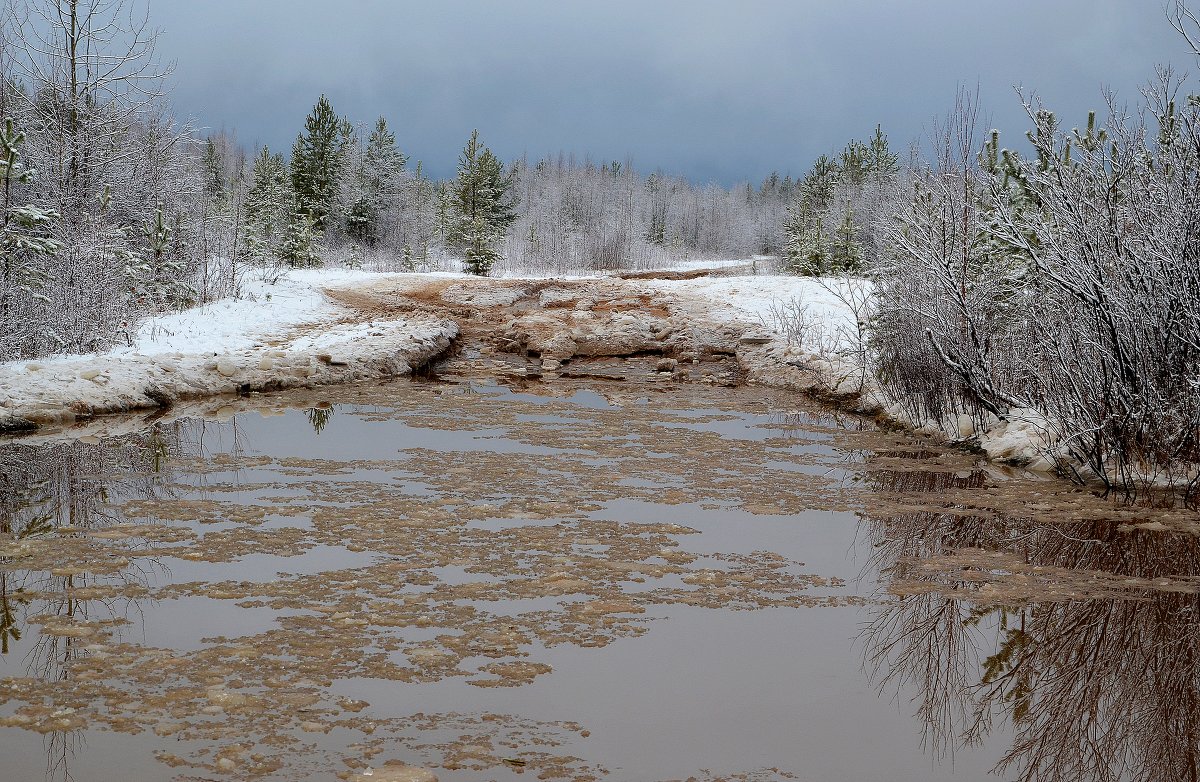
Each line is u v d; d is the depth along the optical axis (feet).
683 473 36.37
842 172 186.80
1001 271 44.21
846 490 34.06
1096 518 30.25
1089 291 34.47
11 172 52.54
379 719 16.16
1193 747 16.31
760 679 18.33
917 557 26.25
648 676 18.25
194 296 76.54
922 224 45.44
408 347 67.05
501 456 38.52
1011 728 16.85
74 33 74.23
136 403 48.39
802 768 15.10
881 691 18.08
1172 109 34.91
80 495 30.91
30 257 56.34
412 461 37.06
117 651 18.57
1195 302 33.06
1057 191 36.58
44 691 16.85
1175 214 33.99
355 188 174.19
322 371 59.41
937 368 45.80
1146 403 34.12
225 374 55.01
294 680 17.53
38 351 52.85
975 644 20.43
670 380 65.51
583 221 253.24
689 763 15.06
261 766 14.47
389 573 23.67
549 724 16.19
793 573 24.72
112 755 14.69
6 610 20.71
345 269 129.59
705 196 328.08
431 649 19.13
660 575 24.22
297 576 23.29
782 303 79.61
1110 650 20.24
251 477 33.81
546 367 69.05
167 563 24.07
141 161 79.82
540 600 22.13
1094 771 15.43
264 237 125.70
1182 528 29.12
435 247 166.61
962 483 35.45
